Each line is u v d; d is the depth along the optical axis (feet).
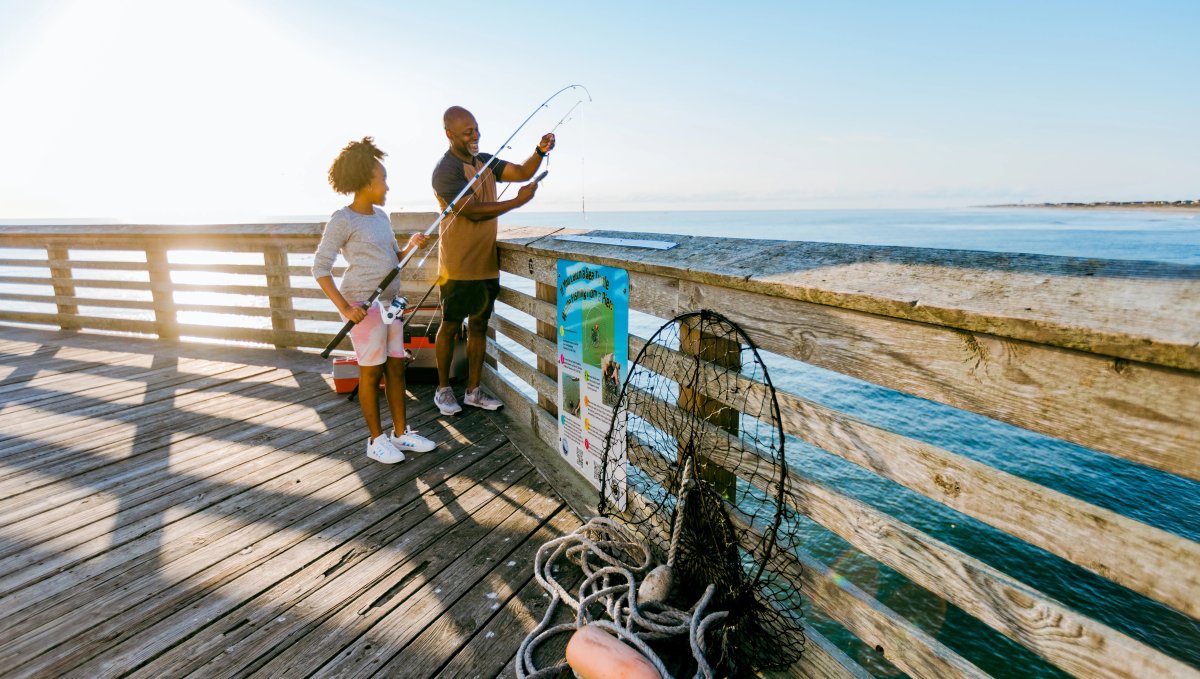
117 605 6.98
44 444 11.25
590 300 8.68
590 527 7.74
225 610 6.93
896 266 4.98
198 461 10.65
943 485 4.55
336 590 7.32
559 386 9.96
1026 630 4.13
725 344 6.57
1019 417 4.09
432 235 15.19
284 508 9.15
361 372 10.18
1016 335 3.84
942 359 4.48
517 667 6.03
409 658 6.32
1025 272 4.25
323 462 10.67
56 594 7.13
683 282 6.89
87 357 16.97
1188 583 3.33
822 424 5.47
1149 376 3.43
